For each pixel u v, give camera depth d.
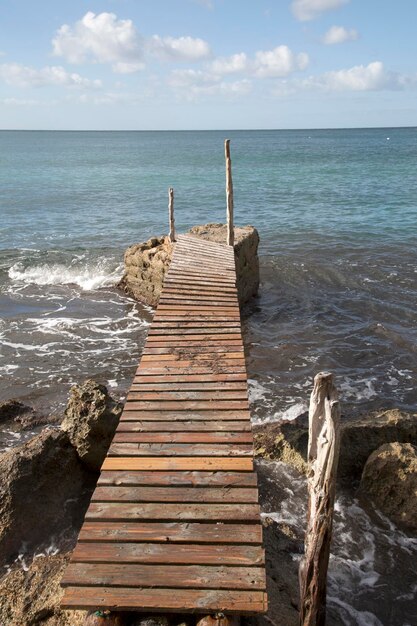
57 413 11.08
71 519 7.83
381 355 13.81
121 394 11.95
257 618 5.03
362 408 11.33
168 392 7.47
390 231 27.41
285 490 8.26
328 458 4.69
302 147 122.12
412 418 9.30
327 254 23.36
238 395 7.37
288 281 20.14
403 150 101.38
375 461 7.95
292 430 9.38
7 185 52.56
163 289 12.26
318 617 5.07
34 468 7.86
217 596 4.29
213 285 12.52
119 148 133.00
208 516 5.09
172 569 4.54
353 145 127.06
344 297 18.27
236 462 5.89
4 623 5.38
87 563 4.61
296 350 14.15
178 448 6.18
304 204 37.47
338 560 7.12
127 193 46.41
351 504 8.05
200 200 41.41
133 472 5.77
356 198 39.41
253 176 58.28
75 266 22.30
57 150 122.56
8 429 10.32
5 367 13.34
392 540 7.46
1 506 7.34
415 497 7.59
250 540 4.81
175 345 9.07
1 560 7.01
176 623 4.29
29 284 20.31
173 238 17.64
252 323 16.19
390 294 18.33
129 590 4.35
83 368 13.36
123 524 5.05
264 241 26.03
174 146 142.00
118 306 18.05
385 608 6.45
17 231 30.34
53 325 16.25
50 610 5.40
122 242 27.38
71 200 42.34
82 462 8.59
